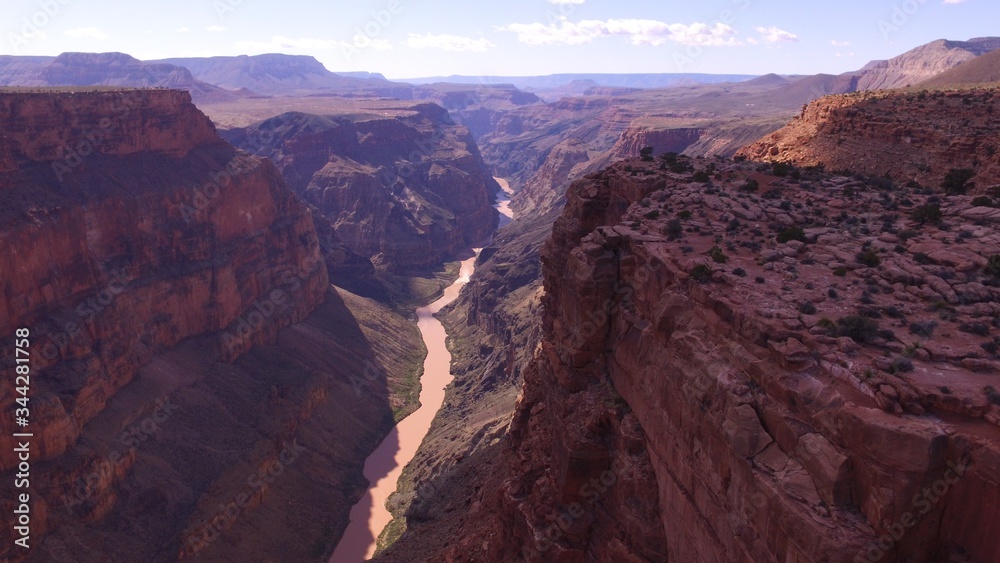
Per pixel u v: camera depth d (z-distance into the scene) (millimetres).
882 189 47062
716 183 47344
